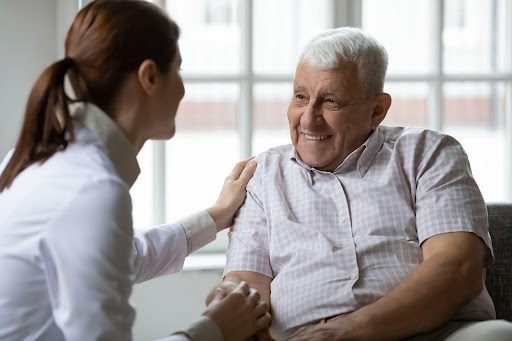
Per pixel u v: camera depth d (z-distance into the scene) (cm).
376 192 228
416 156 232
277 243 230
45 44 280
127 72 167
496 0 317
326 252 222
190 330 176
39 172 158
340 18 304
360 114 230
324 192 233
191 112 316
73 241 149
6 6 276
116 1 169
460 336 201
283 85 317
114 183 154
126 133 171
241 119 301
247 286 196
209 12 304
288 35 308
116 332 151
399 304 205
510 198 323
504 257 243
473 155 335
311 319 218
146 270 221
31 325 156
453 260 210
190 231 232
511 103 317
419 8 315
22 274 153
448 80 308
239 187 244
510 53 320
